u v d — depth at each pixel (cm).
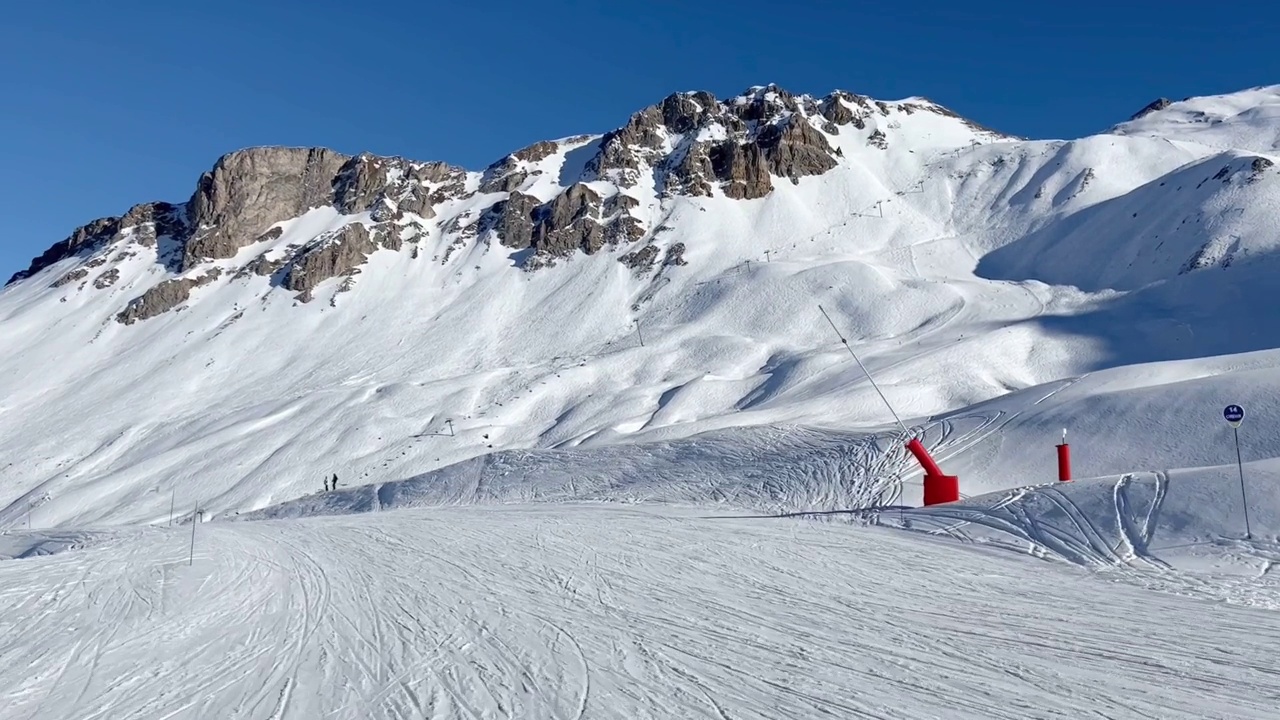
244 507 6212
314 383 10050
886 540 1684
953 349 6138
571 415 7038
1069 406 2638
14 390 11438
